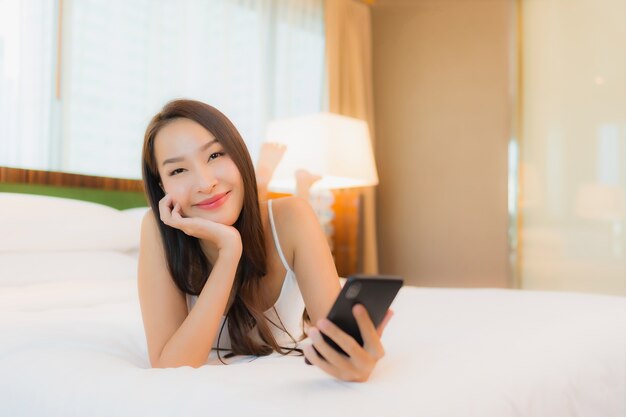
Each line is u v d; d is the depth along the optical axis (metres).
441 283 3.59
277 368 0.82
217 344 1.10
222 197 0.97
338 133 2.75
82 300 1.51
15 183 2.14
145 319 1.02
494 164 3.40
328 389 0.69
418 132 3.72
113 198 2.45
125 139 2.50
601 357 1.09
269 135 2.87
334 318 0.65
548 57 3.21
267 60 3.17
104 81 2.43
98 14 2.42
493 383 0.78
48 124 2.26
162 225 1.03
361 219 3.63
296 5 3.36
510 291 1.74
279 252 1.08
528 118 3.28
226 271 0.94
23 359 0.89
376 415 0.62
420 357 0.86
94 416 0.70
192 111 0.97
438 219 3.62
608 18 3.00
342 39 3.62
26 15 2.21
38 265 1.75
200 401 0.66
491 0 3.43
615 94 2.96
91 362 0.86
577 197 3.08
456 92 3.57
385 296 0.66
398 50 3.82
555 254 3.15
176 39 2.72
